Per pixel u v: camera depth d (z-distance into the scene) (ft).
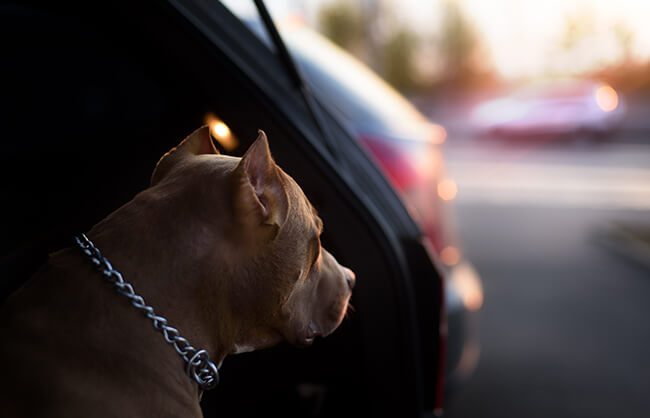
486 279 18.21
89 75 5.52
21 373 3.18
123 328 3.39
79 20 4.99
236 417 5.51
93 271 3.47
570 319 15.15
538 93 57.52
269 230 3.62
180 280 3.56
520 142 55.21
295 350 5.52
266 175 3.62
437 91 97.40
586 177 38.42
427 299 5.79
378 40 75.31
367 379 5.47
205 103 4.95
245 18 6.79
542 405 10.91
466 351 8.65
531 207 29.68
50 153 5.39
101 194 5.34
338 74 9.20
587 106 54.34
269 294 3.71
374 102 9.10
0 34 5.46
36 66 5.47
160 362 3.46
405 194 8.32
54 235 5.06
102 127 5.47
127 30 4.79
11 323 3.32
